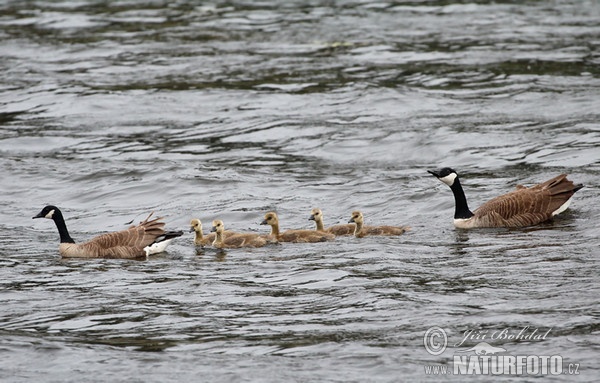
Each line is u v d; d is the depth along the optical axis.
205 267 25.56
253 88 46.22
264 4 64.62
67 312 22.02
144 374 18.50
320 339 19.81
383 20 59.19
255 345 19.67
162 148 38.56
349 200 32.34
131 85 47.00
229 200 32.62
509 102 42.56
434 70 48.06
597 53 49.59
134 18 61.00
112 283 24.23
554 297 21.44
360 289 22.77
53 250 28.03
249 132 40.41
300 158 37.25
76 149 38.66
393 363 18.55
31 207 32.88
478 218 28.42
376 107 42.94
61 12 62.81
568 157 34.91
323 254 26.30
